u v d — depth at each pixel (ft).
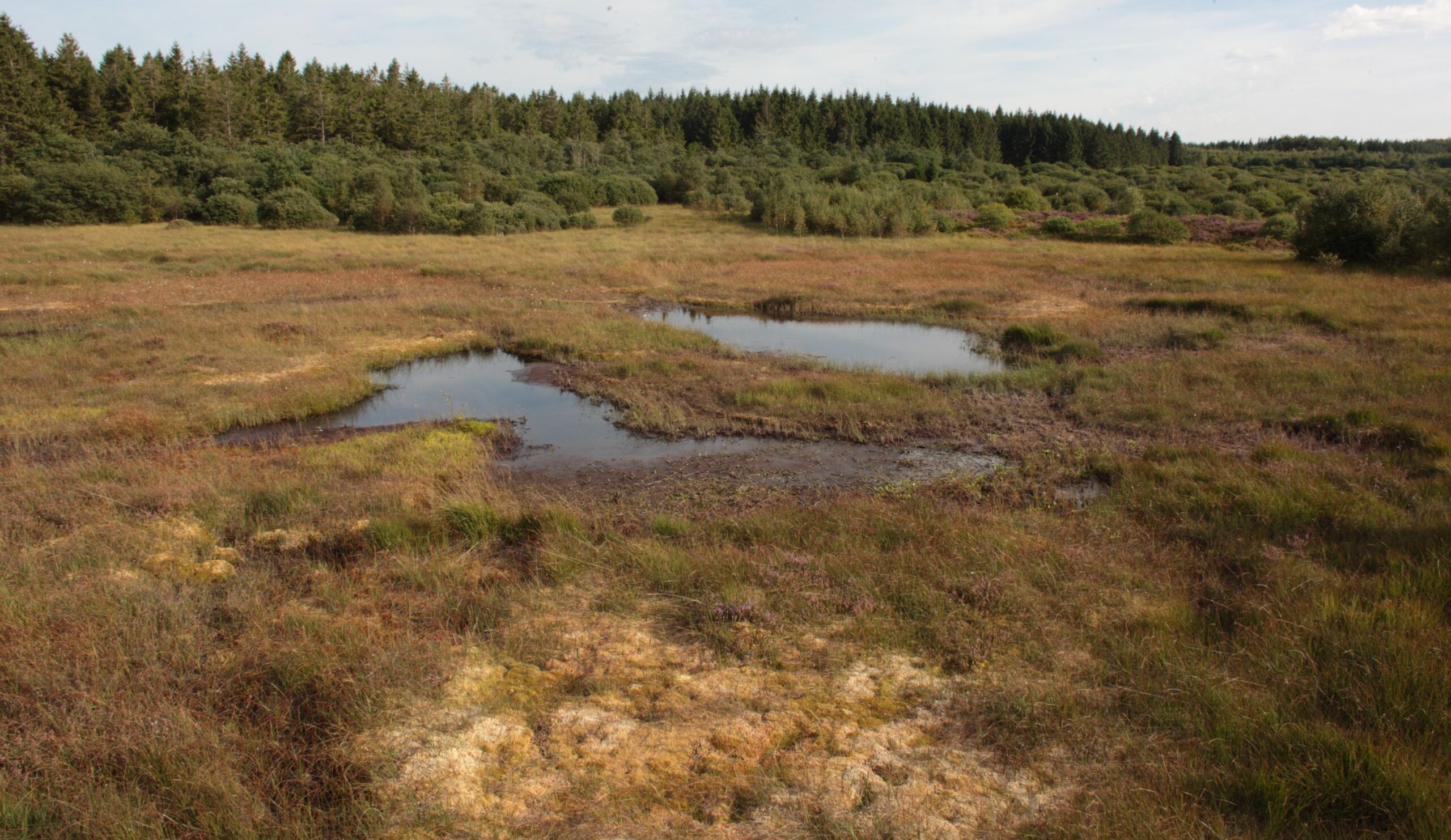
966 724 12.98
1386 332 46.06
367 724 12.67
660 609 17.10
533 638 15.61
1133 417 33.76
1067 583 17.66
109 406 34.01
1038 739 12.44
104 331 48.52
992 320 59.31
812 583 17.88
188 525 21.30
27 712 12.53
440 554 19.75
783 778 11.62
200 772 11.15
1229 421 32.60
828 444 32.09
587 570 18.93
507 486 26.61
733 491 26.66
